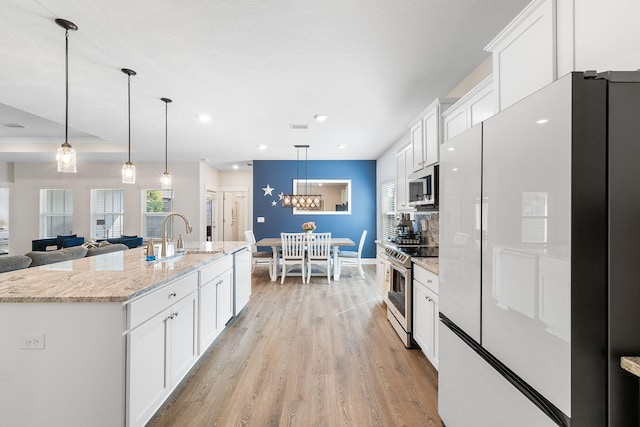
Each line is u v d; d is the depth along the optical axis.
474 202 1.33
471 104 2.28
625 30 0.98
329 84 3.00
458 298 1.49
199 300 2.45
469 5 1.89
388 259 3.64
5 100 3.33
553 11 1.26
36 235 7.23
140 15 1.94
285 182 7.39
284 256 5.47
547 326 0.90
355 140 5.37
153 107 3.56
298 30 2.12
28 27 2.04
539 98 0.94
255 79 2.87
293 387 2.21
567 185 0.83
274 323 3.50
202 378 2.34
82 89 3.04
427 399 2.08
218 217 9.34
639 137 0.83
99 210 7.42
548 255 0.90
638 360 0.78
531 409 0.97
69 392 1.49
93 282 1.75
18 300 1.46
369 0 1.84
